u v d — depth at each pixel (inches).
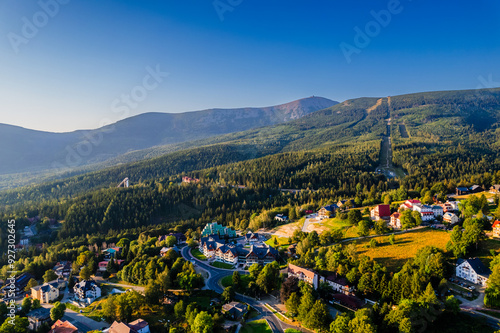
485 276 4200.3
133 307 4867.1
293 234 7421.3
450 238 5438.0
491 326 3329.2
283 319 4387.3
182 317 4655.5
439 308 3535.9
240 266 6579.7
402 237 6215.6
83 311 5123.0
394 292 3983.8
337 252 5383.9
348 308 4352.9
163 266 6122.1
